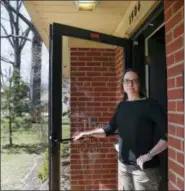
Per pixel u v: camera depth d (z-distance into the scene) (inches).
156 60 130.9
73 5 119.0
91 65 134.7
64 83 111.0
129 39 131.8
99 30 152.3
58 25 107.3
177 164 80.0
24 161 241.8
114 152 136.5
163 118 88.9
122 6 122.1
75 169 119.3
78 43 121.9
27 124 272.2
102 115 136.9
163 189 98.3
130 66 129.6
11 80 298.5
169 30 85.9
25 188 203.6
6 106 293.9
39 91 271.0
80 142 120.0
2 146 279.1
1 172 243.6
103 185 134.9
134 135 91.8
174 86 82.3
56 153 104.1
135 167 92.4
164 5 90.4
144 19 112.4
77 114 122.8
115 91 141.6
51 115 104.0
